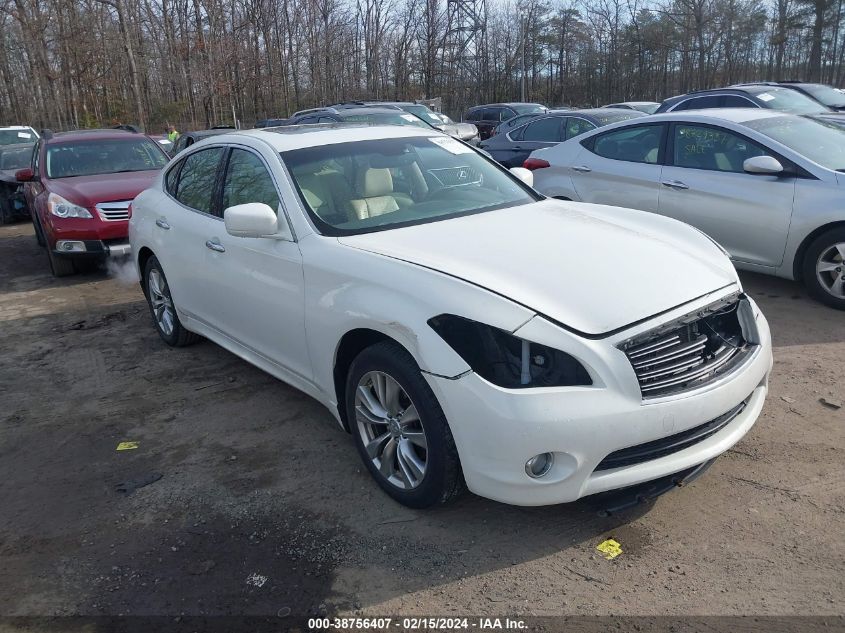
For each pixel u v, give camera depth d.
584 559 2.91
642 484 2.97
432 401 2.96
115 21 33.72
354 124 5.04
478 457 2.81
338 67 38.47
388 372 3.15
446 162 4.58
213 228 4.58
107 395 4.99
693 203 6.32
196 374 5.25
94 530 3.37
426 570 2.91
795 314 5.54
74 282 8.62
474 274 3.06
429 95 39.16
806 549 2.85
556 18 43.03
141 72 33.97
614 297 2.94
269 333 4.11
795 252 5.70
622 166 6.95
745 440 3.71
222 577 2.96
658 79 40.66
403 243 3.49
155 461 3.99
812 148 5.91
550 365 2.75
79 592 2.93
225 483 3.70
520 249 3.34
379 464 3.40
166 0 32.84
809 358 4.69
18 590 2.98
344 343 3.47
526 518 3.20
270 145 4.31
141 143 10.12
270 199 4.08
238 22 37.06
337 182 4.07
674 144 6.60
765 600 2.61
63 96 33.72
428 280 3.06
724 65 38.00
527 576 2.83
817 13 34.22
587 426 2.69
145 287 6.06
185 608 2.79
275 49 38.00
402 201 4.14
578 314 2.84
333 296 3.44
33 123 35.41
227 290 4.42
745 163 5.81
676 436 2.91
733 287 3.31
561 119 11.48
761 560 2.81
